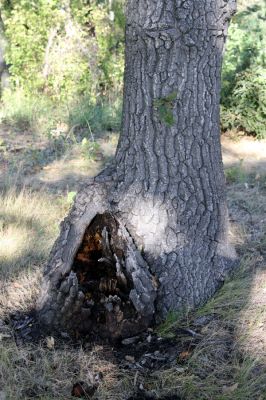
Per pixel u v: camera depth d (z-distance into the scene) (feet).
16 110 28.14
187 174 11.82
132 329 11.35
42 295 11.84
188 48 11.00
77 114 27.27
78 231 11.73
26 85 30.63
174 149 11.59
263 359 10.84
